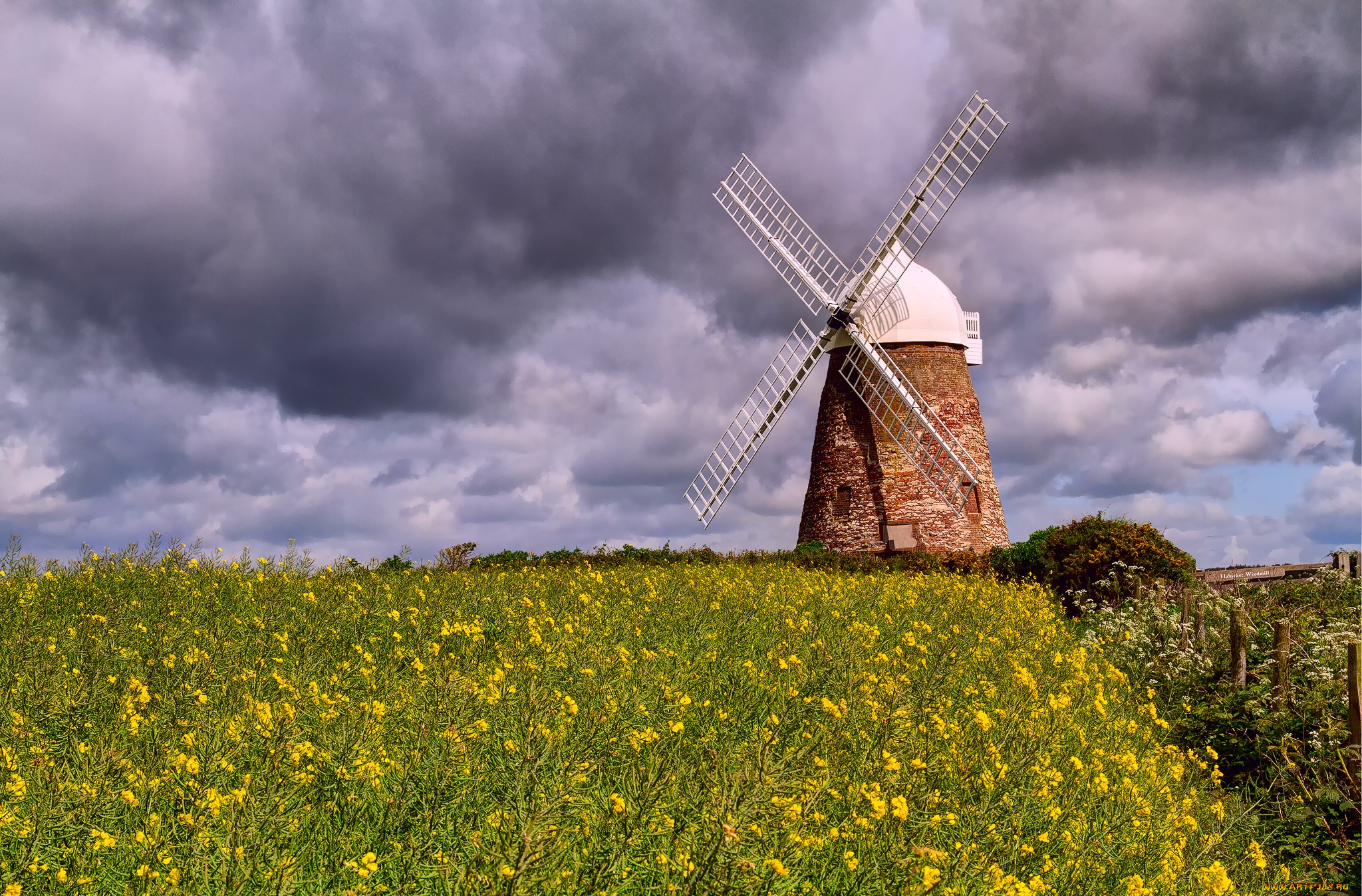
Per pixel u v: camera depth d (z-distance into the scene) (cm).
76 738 569
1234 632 1195
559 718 555
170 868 398
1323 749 943
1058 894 518
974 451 2970
